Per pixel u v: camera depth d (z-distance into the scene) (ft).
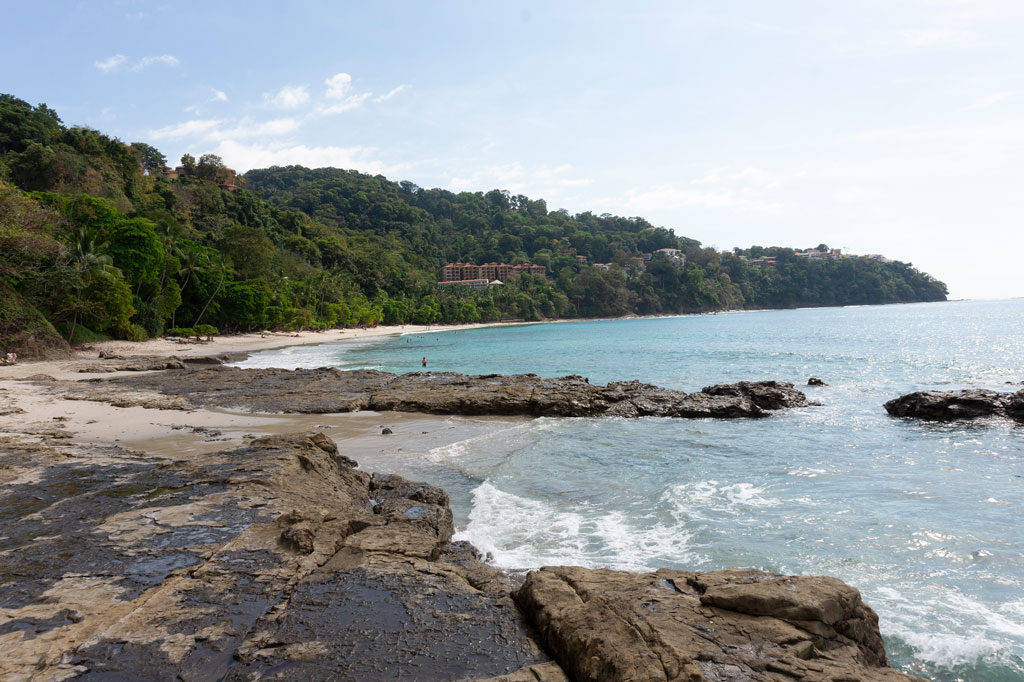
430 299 510.99
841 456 54.44
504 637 19.47
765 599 19.36
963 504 39.96
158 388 93.35
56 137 332.39
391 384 96.07
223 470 38.22
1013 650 22.61
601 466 51.11
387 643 18.58
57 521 28.89
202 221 393.91
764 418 73.36
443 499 39.58
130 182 350.84
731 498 41.86
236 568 23.52
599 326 486.79
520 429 67.15
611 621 18.35
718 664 16.34
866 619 20.31
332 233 580.71
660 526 36.19
